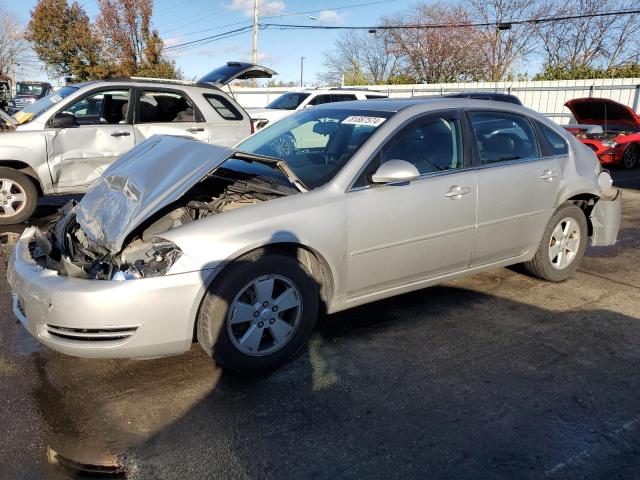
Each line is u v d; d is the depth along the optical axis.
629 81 19.03
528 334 3.86
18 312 3.23
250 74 10.09
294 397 3.02
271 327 3.19
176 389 3.09
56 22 29.45
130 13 27.47
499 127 4.29
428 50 38.84
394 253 3.62
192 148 3.55
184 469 2.45
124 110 7.32
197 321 3.03
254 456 2.54
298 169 3.69
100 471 2.42
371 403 2.97
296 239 3.14
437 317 4.11
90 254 3.21
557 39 37.31
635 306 4.42
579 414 2.91
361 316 4.11
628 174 12.70
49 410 2.88
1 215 6.73
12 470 2.42
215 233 2.95
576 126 13.77
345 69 48.94
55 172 6.81
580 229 4.86
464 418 2.85
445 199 3.78
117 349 2.84
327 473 2.43
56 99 6.99
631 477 2.44
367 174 3.51
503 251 4.33
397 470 2.46
